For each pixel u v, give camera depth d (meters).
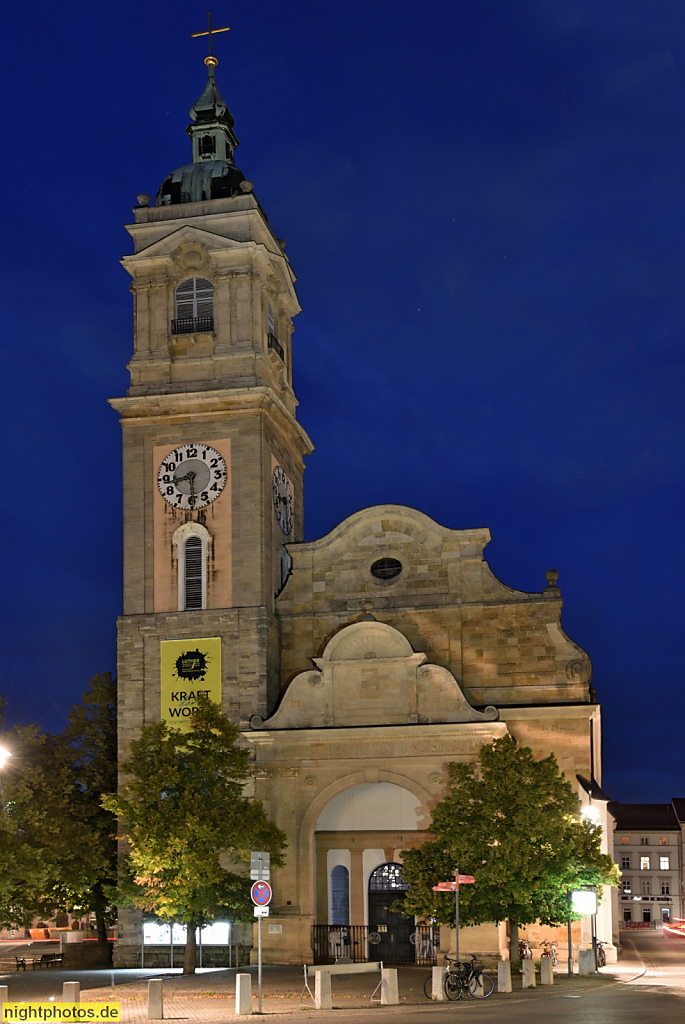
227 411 67.38
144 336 69.62
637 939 116.00
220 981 48.47
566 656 63.19
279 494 70.50
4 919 57.50
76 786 68.94
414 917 59.38
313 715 61.88
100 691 70.94
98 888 68.12
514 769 52.81
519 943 58.34
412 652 61.38
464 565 65.25
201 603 66.00
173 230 70.25
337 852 60.84
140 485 68.00
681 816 174.50
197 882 51.69
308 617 66.62
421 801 59.22
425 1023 31.47
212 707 55.47
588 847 54.16
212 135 76.00
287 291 74.81
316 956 58.97
